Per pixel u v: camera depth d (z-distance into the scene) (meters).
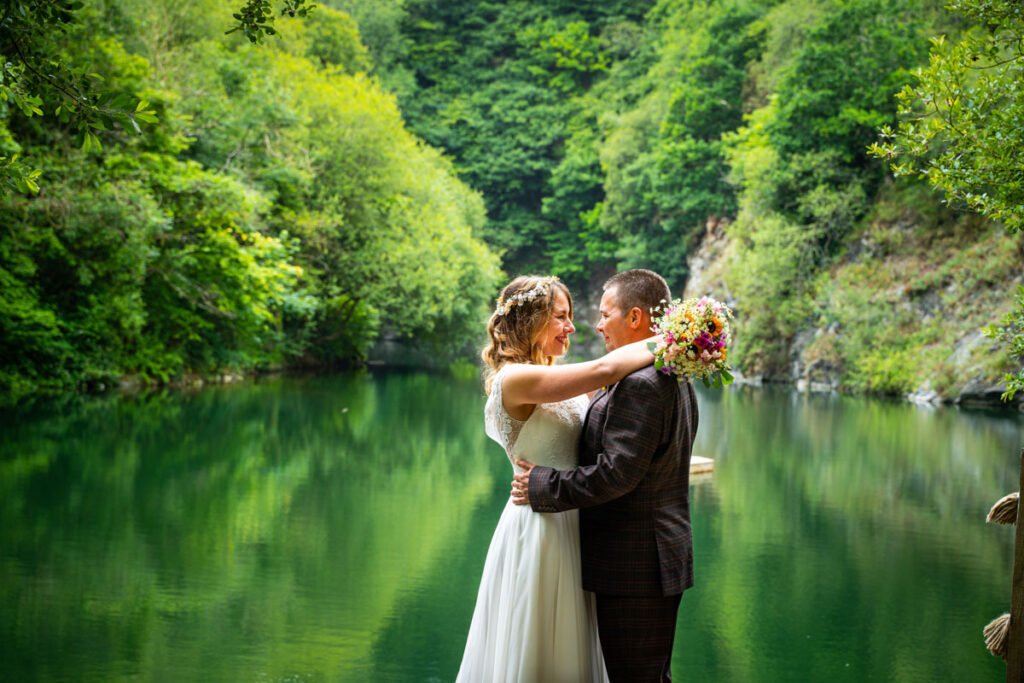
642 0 48.97
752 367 25.77
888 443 12.17
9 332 14.34
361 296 24.94
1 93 3.47
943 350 19.27
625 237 40.31
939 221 22.14
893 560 6.42
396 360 32.81
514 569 2.86
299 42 30.27
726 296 28.64
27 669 4.19
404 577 5.81
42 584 5.49
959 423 14.62
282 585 5.59
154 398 15.41
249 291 17.94
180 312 17.72
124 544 6.43
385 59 46.78
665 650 2.79
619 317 2.91
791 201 26.19
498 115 46.94
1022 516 2.34
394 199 26.09
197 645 4.55
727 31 36.03
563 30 48.53
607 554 2.78
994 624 2.64
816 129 25.30
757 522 7.55
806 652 4.66
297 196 22.84
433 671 4.29
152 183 16.08
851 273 23.09
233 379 19.91
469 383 21.98
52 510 7.36
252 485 8.64
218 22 23.09
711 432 13.32
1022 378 3.96
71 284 15.52
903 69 24.67
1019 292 4.02
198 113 19.70
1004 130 3.84
